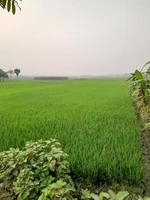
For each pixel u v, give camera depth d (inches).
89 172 168.4
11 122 325.1
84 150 188.1
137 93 156.5
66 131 257.4
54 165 130.5
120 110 420.8
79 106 509.4
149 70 167.5
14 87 1344.7
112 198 71.9
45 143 151.6
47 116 374.9
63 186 106.1
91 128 266.1
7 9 97.5
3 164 147.9
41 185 125.8
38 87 1334.9
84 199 93.8
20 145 225.3
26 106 535.5
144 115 142.6
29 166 138.4
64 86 1419.8
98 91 989.8
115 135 227.0
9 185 142.4
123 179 164.1
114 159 167.5
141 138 135.3
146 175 112.9
